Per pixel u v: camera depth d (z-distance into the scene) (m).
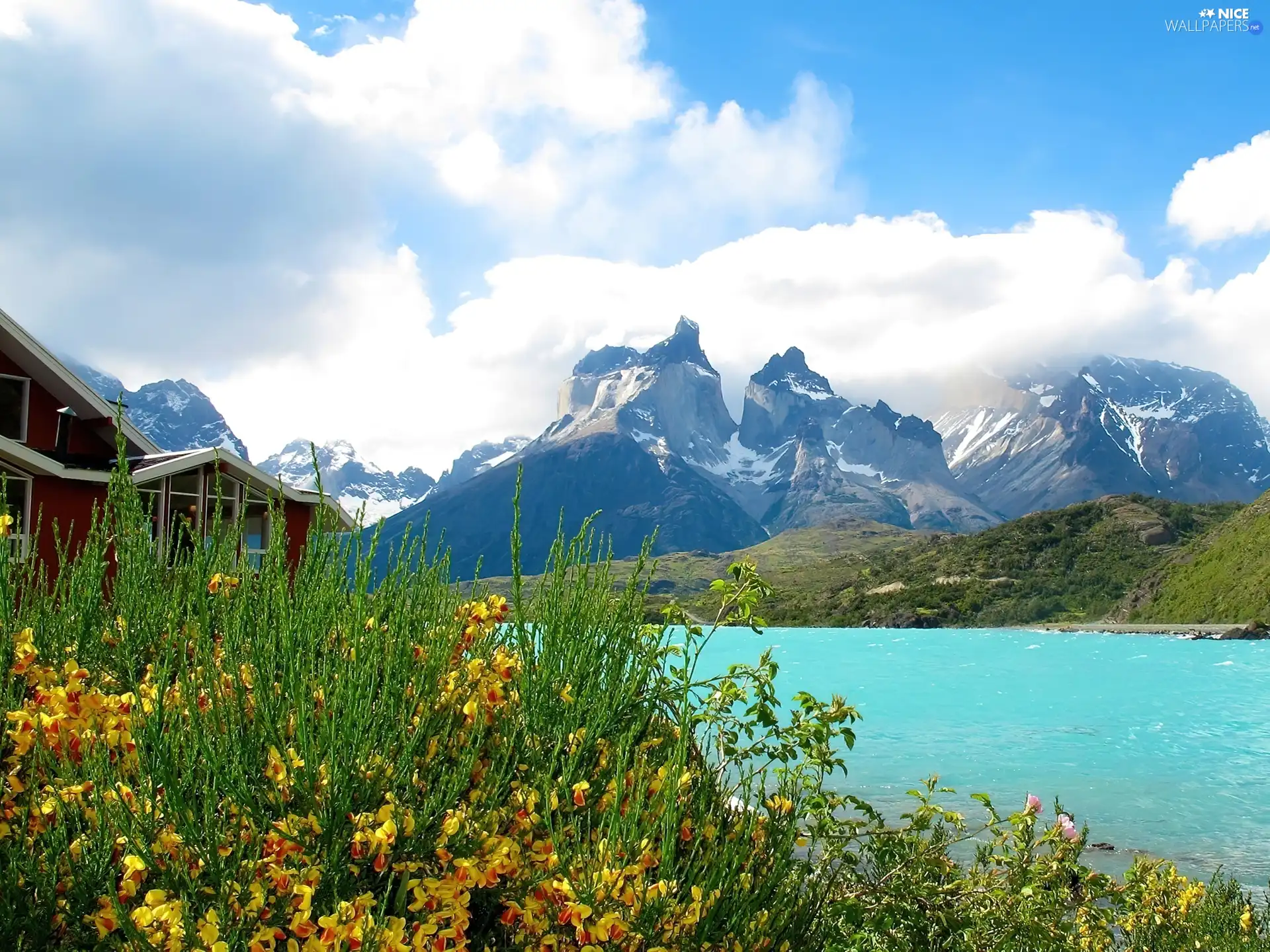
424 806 2.75
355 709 2.65
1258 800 26.77
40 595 3.74
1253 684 60.88
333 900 2.47
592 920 2.56
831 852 4.31
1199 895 7.30
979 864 5.16
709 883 2.78
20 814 2.63
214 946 2.17
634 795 2.96
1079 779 30.02
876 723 44.81
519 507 3.43
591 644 3.44
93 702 2.92
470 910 2.97
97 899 2.45
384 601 3.38
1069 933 4.97
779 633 118.38
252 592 3.79
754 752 4.37
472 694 3.31
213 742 2.73
